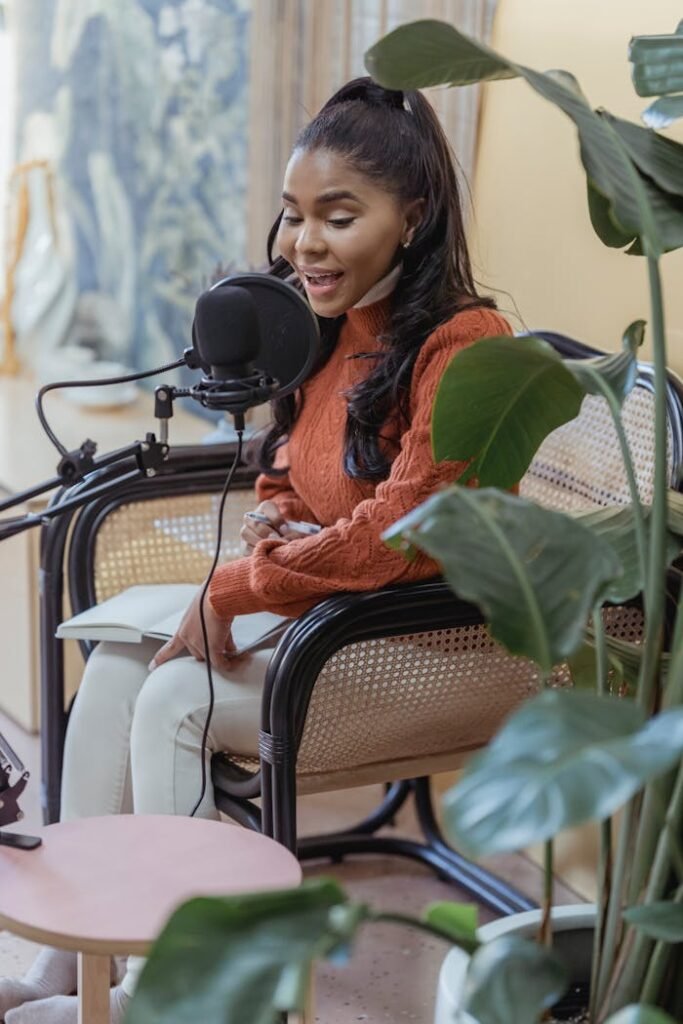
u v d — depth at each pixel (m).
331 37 2.88
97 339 3.87
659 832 1.50
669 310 2.38
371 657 2.09
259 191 3.00
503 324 2.11
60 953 2.19
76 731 2.31
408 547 1.79
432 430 1.67
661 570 1.49
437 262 2.11
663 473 1.50
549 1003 1.30
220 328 1.71
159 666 2.21
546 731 1.17
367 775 2.18
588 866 2.62
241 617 2.32
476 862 2.79
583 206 2.54
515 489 2.15
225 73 3.64
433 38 1.54
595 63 2.52
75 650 3.08
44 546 2.38
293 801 1.99
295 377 1.81
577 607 1.36
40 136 3.78
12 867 1.65
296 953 1.14
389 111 2.08
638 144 1.61
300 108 2.97
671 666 1.54
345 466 2.16
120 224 3.81
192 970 1.15
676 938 1.33
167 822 1.77
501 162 2.74
